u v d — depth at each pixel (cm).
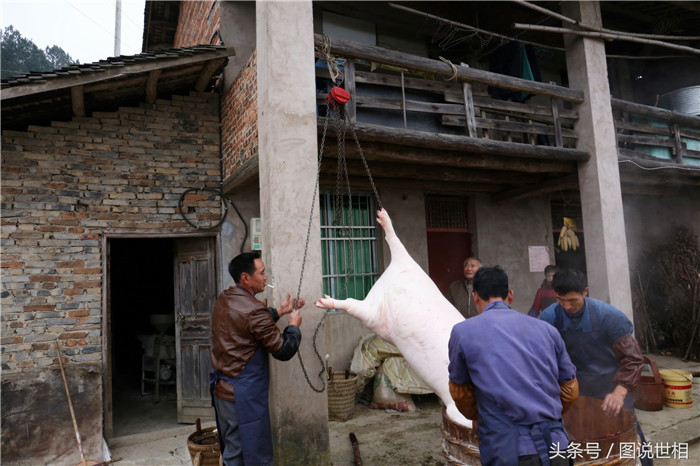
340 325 572
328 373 517
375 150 425
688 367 659
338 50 390
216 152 525
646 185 735
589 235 526
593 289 520
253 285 312
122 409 580
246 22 550
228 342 286
